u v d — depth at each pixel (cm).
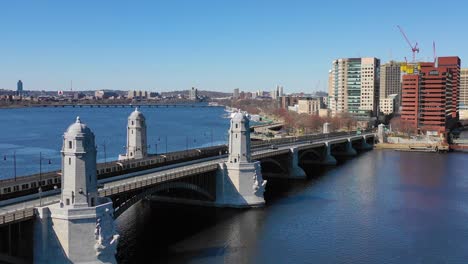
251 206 14488
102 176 12462
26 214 8331
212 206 14588
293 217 13400
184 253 10350
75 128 8688
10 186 9825
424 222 13088
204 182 14100
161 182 11756
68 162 8644
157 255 10200
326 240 11431
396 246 11119
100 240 8644
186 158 16338
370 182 19012
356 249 10875
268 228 12306
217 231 12006
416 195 16488
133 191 10856
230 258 10131
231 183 14550
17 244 8344
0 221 7844
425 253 10706
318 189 17512
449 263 10162
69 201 8644
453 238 11738
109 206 9044
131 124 15338
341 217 13488
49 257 8550
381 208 14562
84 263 8562
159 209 14212
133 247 10694
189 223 12675
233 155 14662
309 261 10088
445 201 15562
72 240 8494
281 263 9944
